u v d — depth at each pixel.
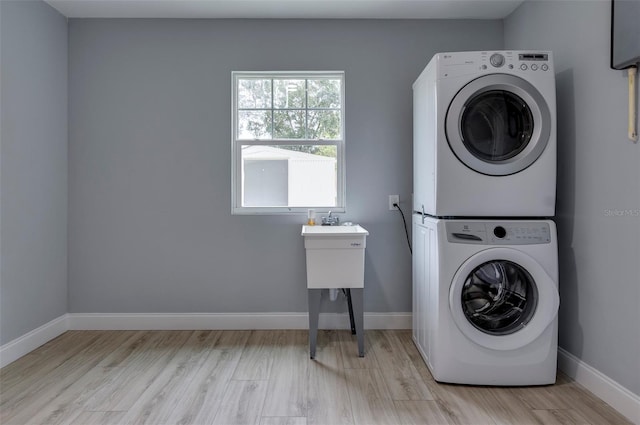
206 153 2.96
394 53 2.96
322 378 2.17
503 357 2.04
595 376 1.98
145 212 2.96
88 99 2.94
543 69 2.05
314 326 2.43
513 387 2.06
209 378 2.17
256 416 1.79
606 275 1.92
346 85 2.96
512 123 2.13
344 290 2.89
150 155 2.96
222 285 2.98
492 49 2.96
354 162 2.97
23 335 2.52
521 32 2.71
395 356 2.47
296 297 2.99
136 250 2.97
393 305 2.99
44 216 2.71
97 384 2.10
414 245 2.67
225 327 2.97
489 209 2.09
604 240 1.93
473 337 2.03
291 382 2.12
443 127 2.09
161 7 2.78
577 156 2.13
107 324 2.96
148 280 2.98
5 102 2.37
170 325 2.97
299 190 3.06
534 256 2.02
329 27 2.96
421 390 2.03
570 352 2.20
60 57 2.86
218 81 2.95
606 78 1.91
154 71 2.94
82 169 2.95
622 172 1.82
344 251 2.38
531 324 2.04
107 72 2.94
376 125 2.96
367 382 2.12
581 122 2.09
